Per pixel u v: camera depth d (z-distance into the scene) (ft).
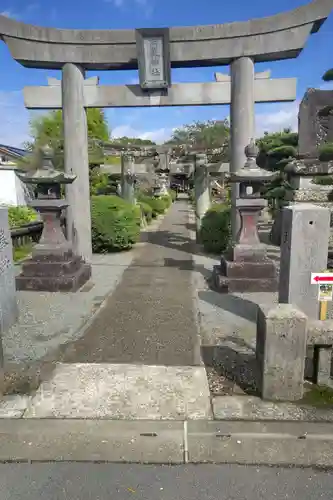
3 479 7.84
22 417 9.67
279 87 26.20
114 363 12.53
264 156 46.73
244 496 7.36
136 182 57.26
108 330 15.43
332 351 11.34
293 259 12.35
